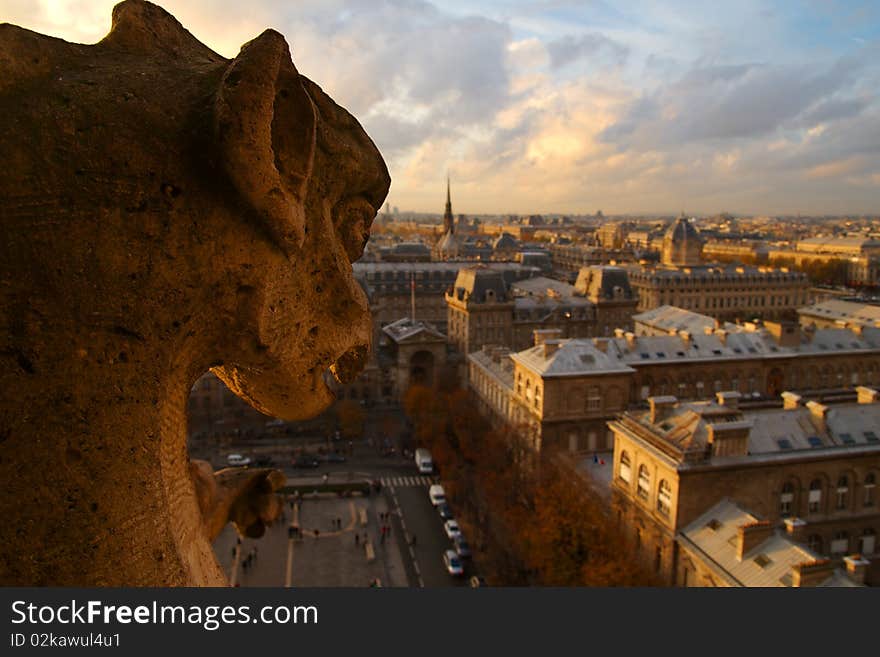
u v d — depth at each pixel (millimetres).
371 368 137625
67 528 7590
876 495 62781
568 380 91500
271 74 7992
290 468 105375
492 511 86125
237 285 8773
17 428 7488
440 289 198375
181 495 9227
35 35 8453
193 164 8211
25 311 7539
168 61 9375
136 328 8031
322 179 10016
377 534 83625
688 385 106750
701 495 57188
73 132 7879
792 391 109125
